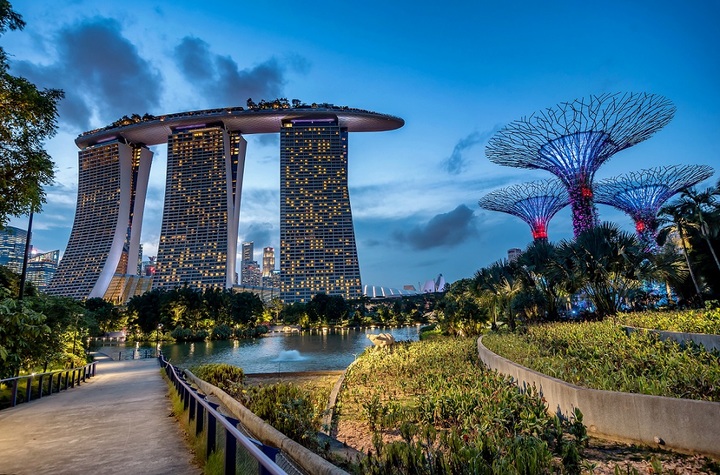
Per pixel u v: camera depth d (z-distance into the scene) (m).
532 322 33.56
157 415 9.81
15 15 8.20
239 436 3.71
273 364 44.97
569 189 37.38
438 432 8.75
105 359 50.94
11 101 8.51
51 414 10.60
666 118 33.12
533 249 35.00
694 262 30.14
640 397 7.73
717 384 7.78
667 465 6.49
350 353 57.22
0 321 9.38
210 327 107.69
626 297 27.55
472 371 15.74
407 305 151.12
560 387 9.45
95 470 5.54
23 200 9.23
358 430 10.47
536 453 5.33
